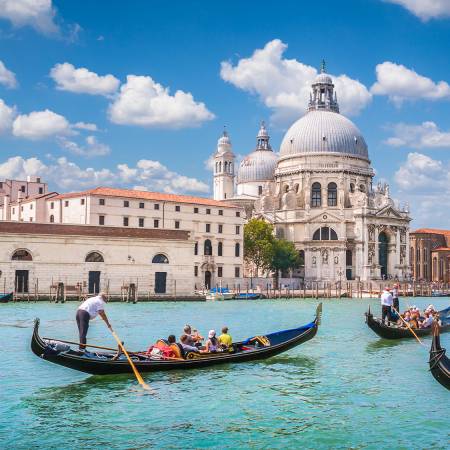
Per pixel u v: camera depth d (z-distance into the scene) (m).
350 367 31.08
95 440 19.44
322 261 138.25
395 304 47.22
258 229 129.00
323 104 162.50
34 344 25.23
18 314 58.56
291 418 21.84
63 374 28.50
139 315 61.53
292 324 54.47
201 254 115.12
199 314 64.69
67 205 106.56
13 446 18.84
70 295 77.69
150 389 25.81
